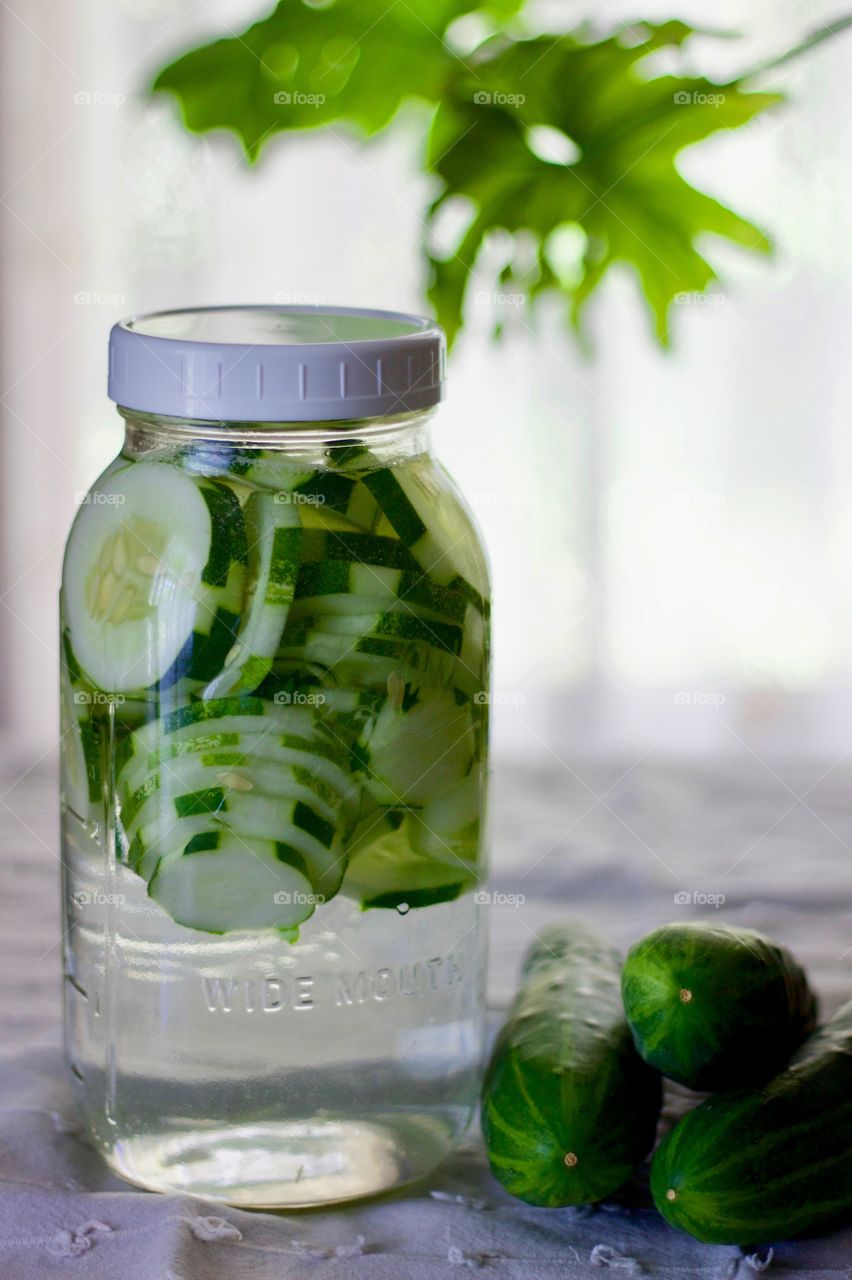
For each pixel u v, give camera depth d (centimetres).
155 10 151
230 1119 55
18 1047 69
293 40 78
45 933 80
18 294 155
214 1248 52
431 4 77
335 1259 53
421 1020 57
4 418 158
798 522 164
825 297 158
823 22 143
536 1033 56
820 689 166
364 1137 56
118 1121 57
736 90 77
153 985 55
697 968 53
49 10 150
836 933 78
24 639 163
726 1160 51
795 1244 54
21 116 151
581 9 142
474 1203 57
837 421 161
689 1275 52
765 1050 53
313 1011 55
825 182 155
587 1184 52
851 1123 52
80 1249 53
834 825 94
